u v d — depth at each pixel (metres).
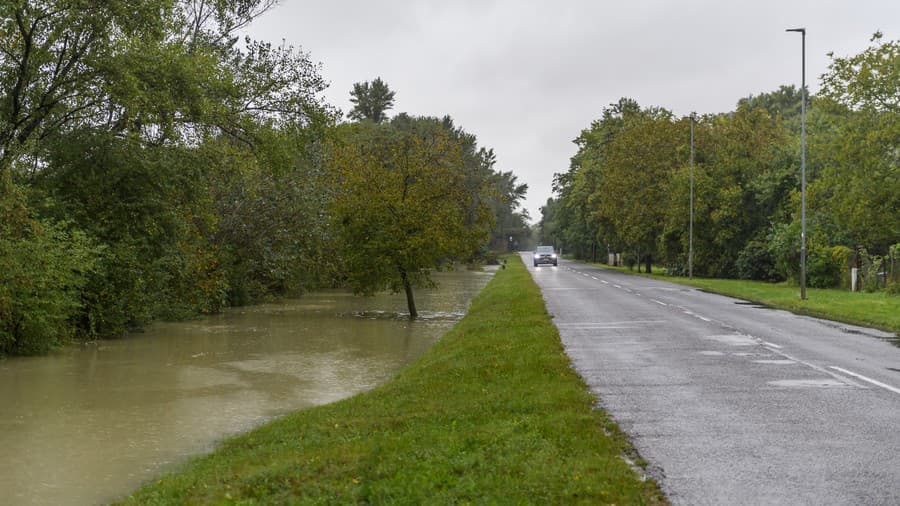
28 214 17.98
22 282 17.16
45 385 14.41
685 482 6.00
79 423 11.07
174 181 22.62
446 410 9.26
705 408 9.00
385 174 29.28
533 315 21.17
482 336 16.97
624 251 71.69
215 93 23.80
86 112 21.75
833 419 8.34
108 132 21.59
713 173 52.88
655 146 59.41
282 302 36.16
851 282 35.19
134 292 22.81
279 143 26.42
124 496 7.51
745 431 7.79
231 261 32.78
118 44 20.52
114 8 19.19
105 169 21.39
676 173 54.97
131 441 9.94
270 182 33.31
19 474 8.36
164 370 16.25
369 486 6.06
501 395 9.91
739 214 51.22
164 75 20.72
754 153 53.84
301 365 16.95
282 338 22.12
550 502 5.50
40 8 19.02
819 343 15.38
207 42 28.91
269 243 34.69
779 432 7.74
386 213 28.94
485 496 5.62
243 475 6.86
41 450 9.45
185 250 26.52
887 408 8.92
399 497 5.75
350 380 14.91
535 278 47.88
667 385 10.60
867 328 18.41
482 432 7.73
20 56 19.91
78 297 21.16
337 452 7.33
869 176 35.72
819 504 5.45
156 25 20.23
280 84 27.69
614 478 5.99
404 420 8.92
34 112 20.11
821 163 45.34
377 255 28.75
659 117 65.31
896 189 34.97
